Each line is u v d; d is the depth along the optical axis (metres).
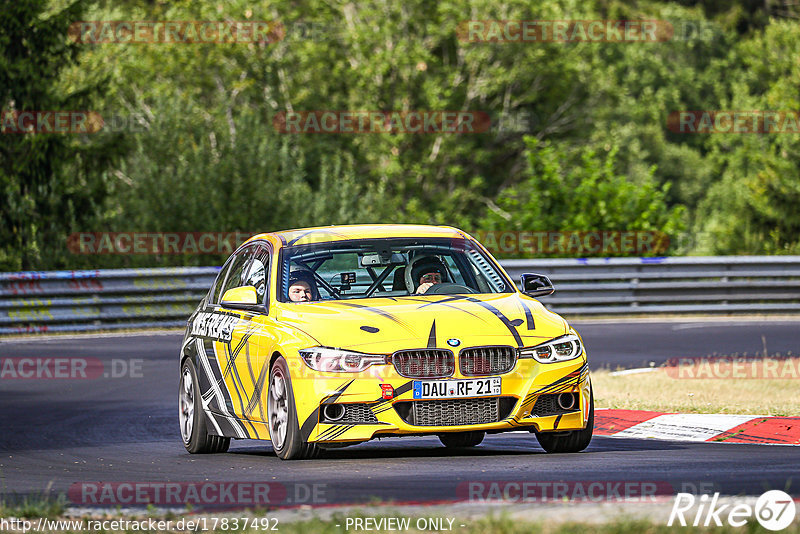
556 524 16.52
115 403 40.97
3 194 94.69
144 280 68.00
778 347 53.38
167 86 139.38
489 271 28.31
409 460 25.20
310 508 18.97
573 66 154.25
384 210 113.56
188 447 30.47
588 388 25.45
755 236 118.00
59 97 99.75
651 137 184.25
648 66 194.00
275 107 145.38
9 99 97.69
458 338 24.47
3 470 26.73
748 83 190.38
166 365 51.03
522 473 22.64
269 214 100.62
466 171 156.88
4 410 39.59
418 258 28.05
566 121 161.00
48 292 65.38
